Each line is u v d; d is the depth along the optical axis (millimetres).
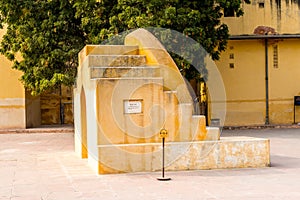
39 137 17828
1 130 19938
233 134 17969
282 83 21594
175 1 15812
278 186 7820
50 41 16531
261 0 21062
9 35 17344
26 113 20641
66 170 9719
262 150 9680
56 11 16797
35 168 10117
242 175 8812
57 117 23094
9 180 8797
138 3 15688
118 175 8961
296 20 21141
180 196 7207
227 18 20922
